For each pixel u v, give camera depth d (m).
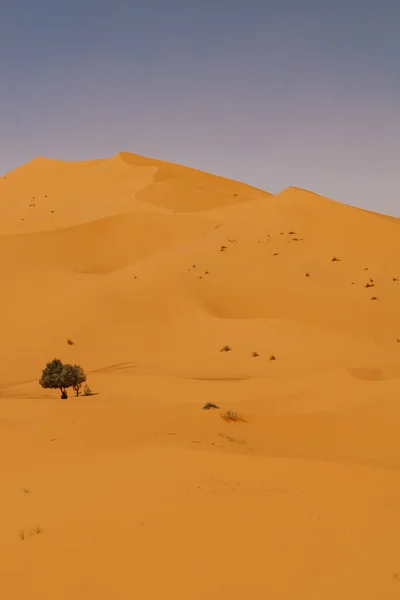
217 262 67.25
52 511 9.50
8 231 98.31
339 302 59.12
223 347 48.09
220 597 6.77
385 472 11.77
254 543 8.06
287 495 10.04
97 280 65.69
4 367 46.66
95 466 12.27
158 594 6.86
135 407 22.45
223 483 10.60
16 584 7.22
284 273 64.75
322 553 7.77
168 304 58.09
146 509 9.25
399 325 55.22
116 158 138.50
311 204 80.75
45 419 19.89
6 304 62.19
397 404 24.41
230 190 135.12
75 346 50.94
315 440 20.44
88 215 107.81
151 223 93.25
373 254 68.00
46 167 141.00
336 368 38.44
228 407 25.20
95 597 6.85
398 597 6.73
